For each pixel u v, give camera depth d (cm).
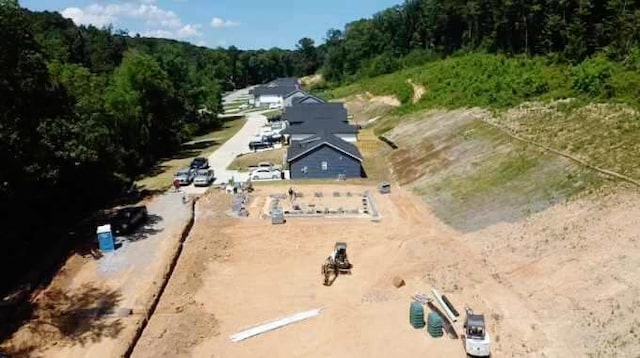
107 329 2416
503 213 3284
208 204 4134
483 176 3884
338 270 3003
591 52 5919
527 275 2652
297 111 6875
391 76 9556
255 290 2848
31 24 3494
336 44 15838
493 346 2216
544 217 3023
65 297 2712
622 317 2125
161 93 6284
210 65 16575
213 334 2448
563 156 3506
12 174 2978
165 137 6481
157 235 3475
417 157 4931
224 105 12419
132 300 2664
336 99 9944
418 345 2298
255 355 2286
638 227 2541
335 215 3838
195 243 3409
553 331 2230
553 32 6731
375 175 4900
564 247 2697
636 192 2802
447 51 10262
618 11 5747
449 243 3191
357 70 13275
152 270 2972
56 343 2331
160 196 4409
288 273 3031
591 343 2092
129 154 5275
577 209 2931
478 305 2530
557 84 4950
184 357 2269
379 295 2733
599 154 3322
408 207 3947
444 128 5281
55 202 3747
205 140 7381
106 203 4294
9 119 3038
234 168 5388
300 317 2570
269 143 6406
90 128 3881
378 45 13275
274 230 3612
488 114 4988
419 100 7150
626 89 4062
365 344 2331
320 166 4791
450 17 10156
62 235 3538
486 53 7988
